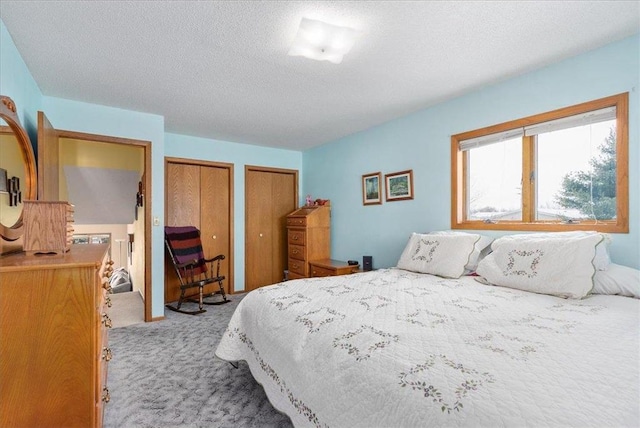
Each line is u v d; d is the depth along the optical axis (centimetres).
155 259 338
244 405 180
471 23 178
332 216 448
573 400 74
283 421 166
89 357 112
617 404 72
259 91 276
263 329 169
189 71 237
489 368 91
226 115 339
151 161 335
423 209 319
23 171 180
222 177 453
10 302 103
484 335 117
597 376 84
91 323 112
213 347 263
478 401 77
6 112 155
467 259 234
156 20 175
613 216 202
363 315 146
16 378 103
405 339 116
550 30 185
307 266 420
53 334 107
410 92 278
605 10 167
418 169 324
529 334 116
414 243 276
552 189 232
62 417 108
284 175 509
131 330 304
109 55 212
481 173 278
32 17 170
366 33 188
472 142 278
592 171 211
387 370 98
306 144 471
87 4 161
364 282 220
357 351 113
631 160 188
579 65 212
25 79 221
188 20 175
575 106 213
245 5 163
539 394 77
